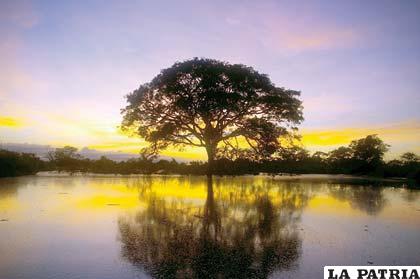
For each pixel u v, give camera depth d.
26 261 5.01
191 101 23.92
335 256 5.42
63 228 7.19
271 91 25.56
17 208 9.81
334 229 7.41
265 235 6.78
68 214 8.88
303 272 4.72
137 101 25.62
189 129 26.75
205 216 8.87
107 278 4.39
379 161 34.59
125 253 5.44
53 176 27.36
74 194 13.68
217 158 26.83
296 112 26.69
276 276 4.56
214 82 23.77
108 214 8.94
